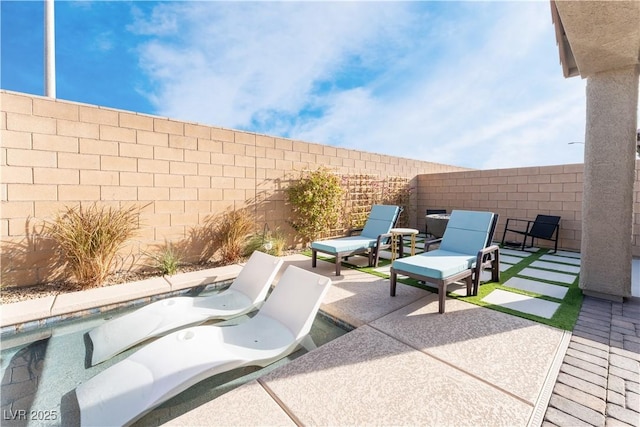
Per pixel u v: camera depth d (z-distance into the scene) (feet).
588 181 12.19
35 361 8.82
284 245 22.54
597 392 6.72
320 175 23.80
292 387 6.91
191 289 14.80
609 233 11.83
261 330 9.78
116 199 15.81
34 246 13.78
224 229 19.40
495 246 13.83
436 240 15.31
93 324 11.32
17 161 13.37
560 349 8.39
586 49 10.38
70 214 14.47
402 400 6.50
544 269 17.17
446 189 32.24
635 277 14.96
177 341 8.38
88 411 6.50
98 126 15.24
